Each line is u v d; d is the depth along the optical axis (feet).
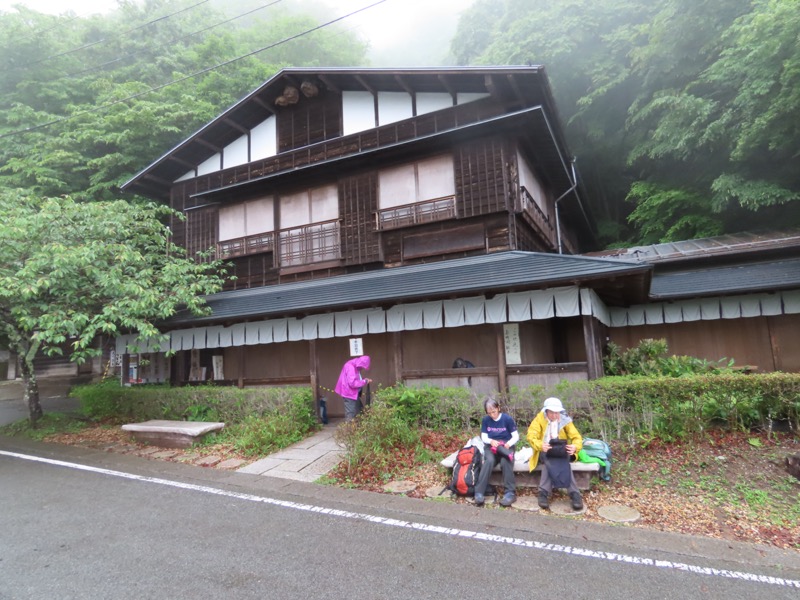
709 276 36.17
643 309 37.19
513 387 24.99
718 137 46.34
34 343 32.65
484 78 32.42
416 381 29.40
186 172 47.55
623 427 21.61
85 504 17.37
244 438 25.31
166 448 26.63
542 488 15.89
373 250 36.01
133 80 77.05
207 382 38.88
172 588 11.06
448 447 22.33
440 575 11.44
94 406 37.04
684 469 18.16
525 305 27.04
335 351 37.50
